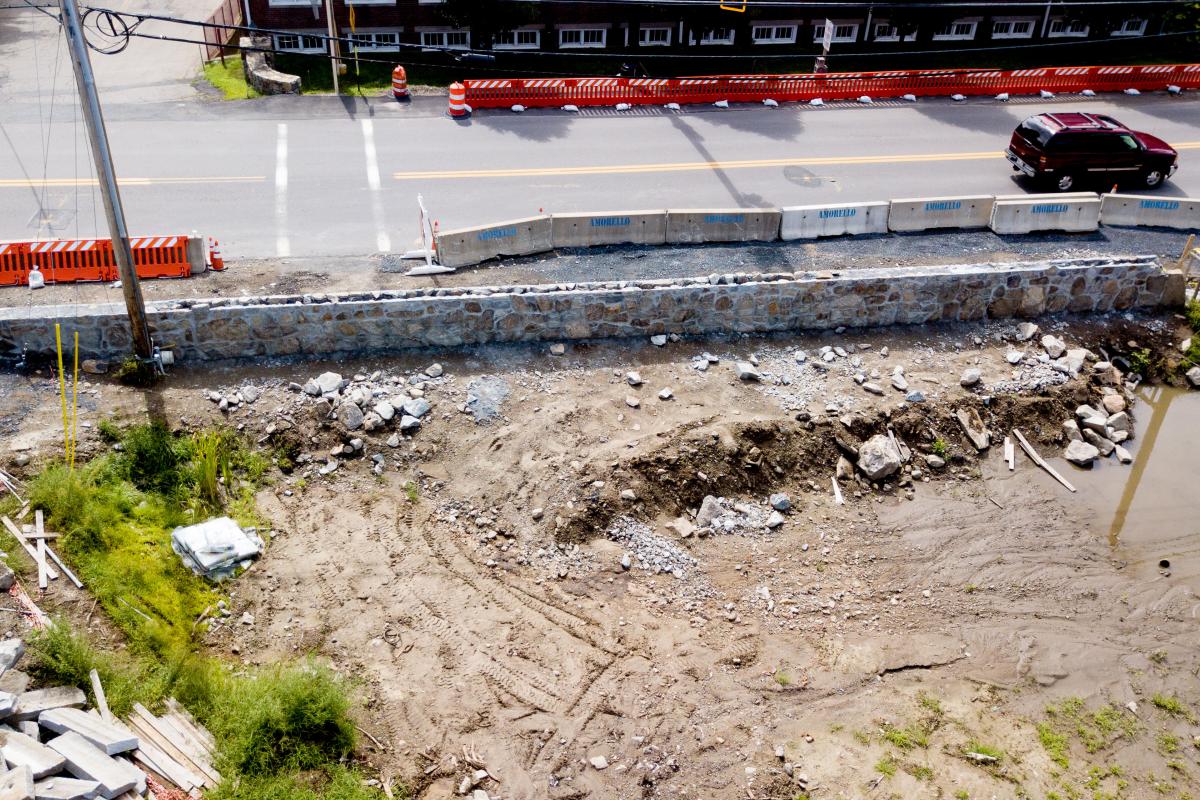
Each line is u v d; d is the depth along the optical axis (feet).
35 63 94.99
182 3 113.09
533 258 66.54
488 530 47.55
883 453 53.42
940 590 47.93
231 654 40.06
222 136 82.94
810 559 48.75
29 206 69.21
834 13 114.32
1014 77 103.71
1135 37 118.62
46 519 42.39
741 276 60.49
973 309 63.52
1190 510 53.72
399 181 77.41
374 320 55.42
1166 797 38.83
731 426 53.06
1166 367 63.31
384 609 43.01
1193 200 74.54
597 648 42.52
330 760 36.04
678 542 48.57
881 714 41.27
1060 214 73.51
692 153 85.87
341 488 49.14
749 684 41.91
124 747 32.81
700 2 88.33
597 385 55.52
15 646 35.24
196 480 47.37
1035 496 54.03
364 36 102.63
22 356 52.54
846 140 90.74
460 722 38.70
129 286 49.90
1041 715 42.04
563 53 104.73
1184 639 46.24
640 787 37.27
